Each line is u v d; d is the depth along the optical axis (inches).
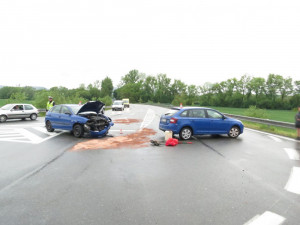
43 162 252.4
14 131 489.7
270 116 1701.5
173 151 311.1
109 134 447.2
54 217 136.1
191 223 131.0
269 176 213.0
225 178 206.2
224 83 3277.6
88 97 4188.0
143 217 137.1
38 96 1097.4
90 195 167.3
